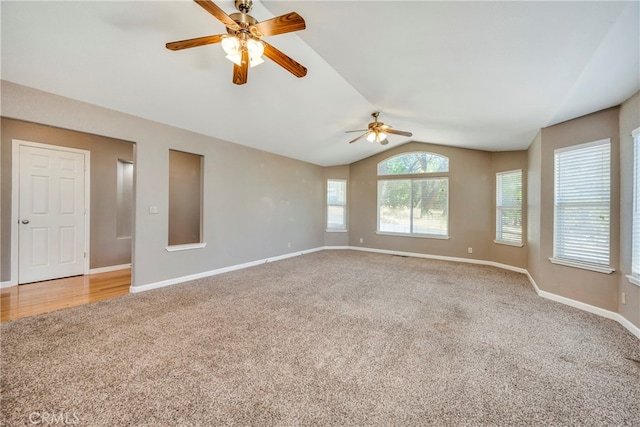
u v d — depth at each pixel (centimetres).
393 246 684
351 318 285
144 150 364
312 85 344
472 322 279
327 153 642
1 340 230
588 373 194
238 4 203
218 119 403
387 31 210
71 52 240
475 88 281
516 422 149
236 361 204
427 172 639
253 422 147
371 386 178
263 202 560
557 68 218
